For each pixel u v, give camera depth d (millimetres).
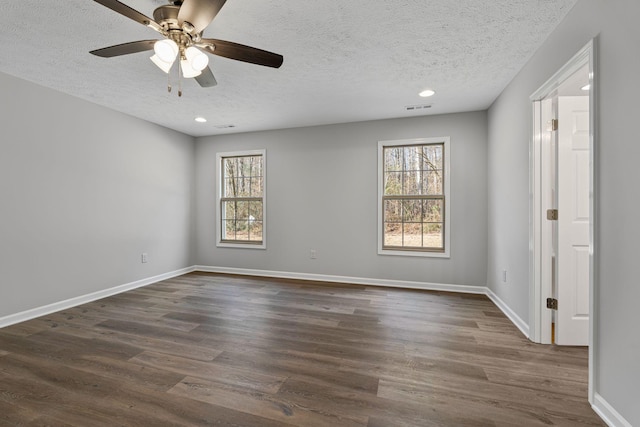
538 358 2129
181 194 4812
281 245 4617
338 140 4320
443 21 1962
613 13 1442
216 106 3596
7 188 2725
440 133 3887
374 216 4172
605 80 1502
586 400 1664
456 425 1473
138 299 3518
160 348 2283
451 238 3861
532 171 2379
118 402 1644
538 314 2369
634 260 1331
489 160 3625
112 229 3707
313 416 1534
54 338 2453
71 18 1903
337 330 2625
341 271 4328
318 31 2070
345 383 1828
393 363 2066
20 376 1897
